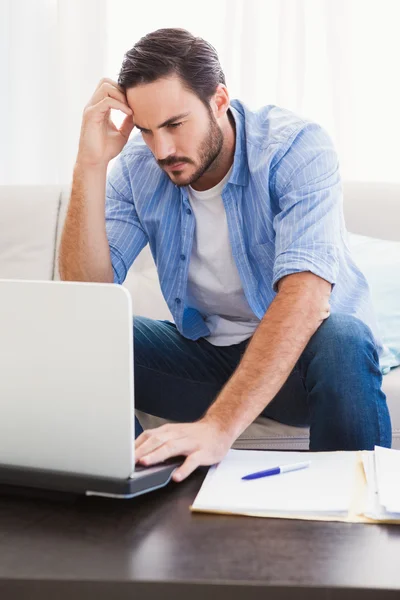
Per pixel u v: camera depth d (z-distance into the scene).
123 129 2.04
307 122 1.98
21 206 2.65
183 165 1.83
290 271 1.74
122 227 2.18
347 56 3.27
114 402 1.19
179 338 2.17
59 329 1.21
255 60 3.28
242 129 2.01
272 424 2.05
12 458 1.27
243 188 2.00
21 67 3.38
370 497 1.20
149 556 1.02
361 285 2.11
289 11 3.25
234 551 1.04
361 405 1.68
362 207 2.64
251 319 2.15
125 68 1.80
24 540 1.08
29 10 3.36
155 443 1.31
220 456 1.37
